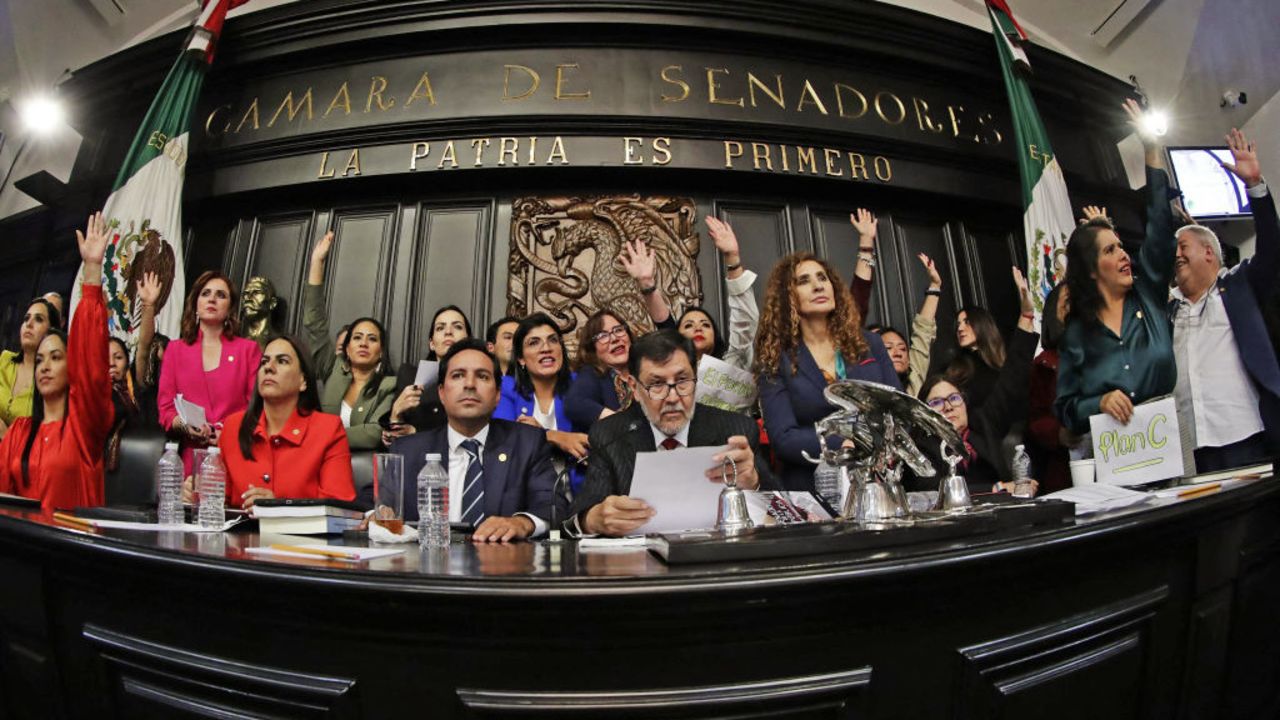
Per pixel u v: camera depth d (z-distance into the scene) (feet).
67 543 4.58
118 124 20.25
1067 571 4.43
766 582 3.45
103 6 21.27
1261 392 9.70
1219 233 20.90
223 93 18.58
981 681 4.05
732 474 5.46
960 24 18.83
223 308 14.30
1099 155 21.39
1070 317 10.52
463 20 17.56
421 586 3.47
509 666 3.63
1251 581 6.21
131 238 15.96
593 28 17.70
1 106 21.43
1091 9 21.91
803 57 18.42
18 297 20.93
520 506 8.44
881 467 5.35
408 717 3.70
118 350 13.97
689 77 17.78
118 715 4.70
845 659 3.79
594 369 12.89
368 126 17.37
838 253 18.13
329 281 17.42
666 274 17.03
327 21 17.76
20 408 14.30
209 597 4.10
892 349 15.44
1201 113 21.65
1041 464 12.79
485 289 17.02
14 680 5.48
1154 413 7.86
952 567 3.75
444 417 12.32
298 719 3.91
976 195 18.76
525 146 17.19
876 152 18.25
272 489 8.90
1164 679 5.17
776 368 9.57
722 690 3.61
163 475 7.22
